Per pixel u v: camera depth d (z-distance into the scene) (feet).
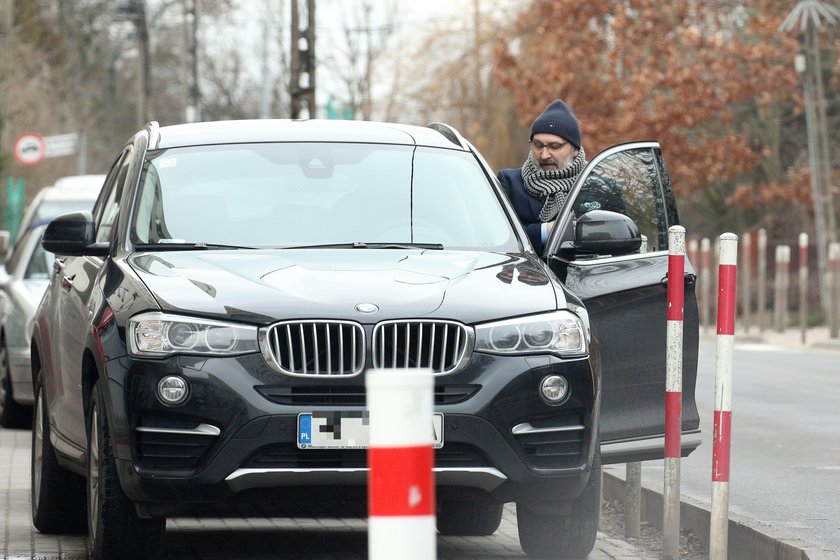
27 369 145.38
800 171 405.18
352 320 68.74
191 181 83.51
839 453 130.11
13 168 427.74
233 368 68.18
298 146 86.74
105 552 72.64
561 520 75.20
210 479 67.92
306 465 68.13
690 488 109.60
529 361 69.87
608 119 403.75
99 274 78.33
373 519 37.93
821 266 363.15
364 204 82.69
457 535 88.17
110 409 69.72
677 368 77.71
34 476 89.61
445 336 69.21
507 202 85.81
